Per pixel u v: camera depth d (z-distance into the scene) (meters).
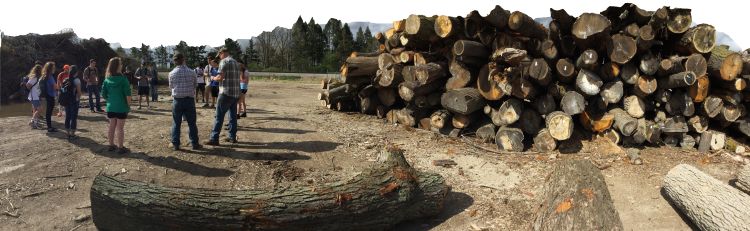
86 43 27.80
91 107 11.37
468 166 6.51
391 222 4.41
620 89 6.93
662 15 6.50
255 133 8.30
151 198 3.91
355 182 4.39
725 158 6.85
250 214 3.91
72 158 6.41
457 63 8.12
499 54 6.96
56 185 5.34
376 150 7.32
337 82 12.52
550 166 6.40
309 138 7.99
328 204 4.10
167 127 8.88
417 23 8.13
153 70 14.33
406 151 7.29
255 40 46.75
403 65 9.34
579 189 4.43
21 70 22.45
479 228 4.52
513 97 7.32
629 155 6.64
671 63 6.71
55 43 25.91
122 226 3.97
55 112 11.20
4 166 6.02
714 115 7.12
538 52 7.09
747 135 7.41
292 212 4.00
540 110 7.25
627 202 5.18
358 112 11.41
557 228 3.99
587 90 6.77
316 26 45.59
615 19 7.00
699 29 6.80
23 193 5.07
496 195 5.39
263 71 39.56
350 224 4.20
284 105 13.66
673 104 7.14
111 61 6.53
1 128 8.71
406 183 4.51
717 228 4.08
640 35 6.62
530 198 5.27
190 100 6.76
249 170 6.06
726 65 6.91
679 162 6.61
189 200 3.92
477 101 7.73
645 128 7.08
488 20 7.04
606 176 6.01
